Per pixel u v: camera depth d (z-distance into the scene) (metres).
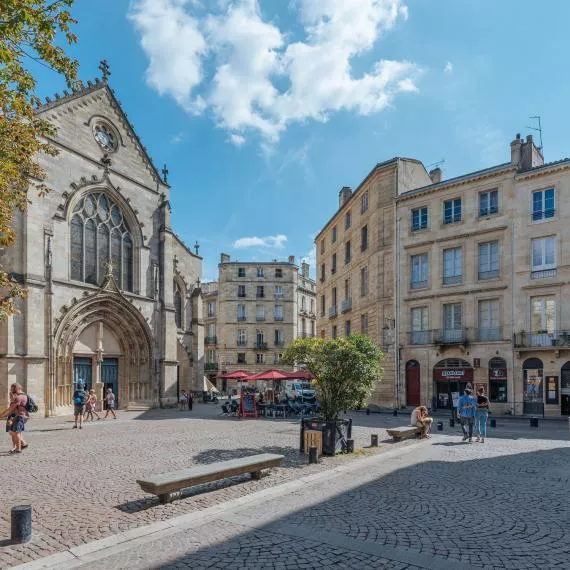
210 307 71.88
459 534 6.79
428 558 5.94
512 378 28.42
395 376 32.88
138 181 32.47
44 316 24.75
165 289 33.78
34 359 23.84
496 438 16.98
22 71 9.86
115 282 29.48
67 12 8.91
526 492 9.12
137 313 30.94
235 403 27.77
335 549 6.19
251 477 9.98
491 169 30.09
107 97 30.56
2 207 10.30
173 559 5.83
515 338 28.41
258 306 68.81
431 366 31.56
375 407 33.00
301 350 14.45
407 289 33.31
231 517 7.43
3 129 10.16
